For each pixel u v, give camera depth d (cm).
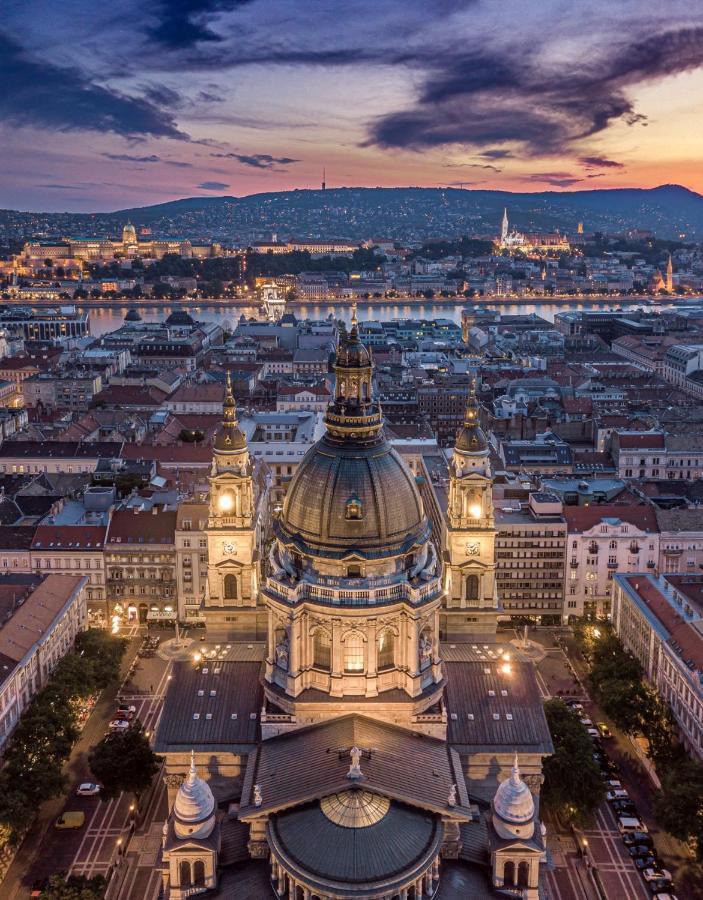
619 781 16638
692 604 19412
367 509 12800
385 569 12912
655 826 15600
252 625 18762
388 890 10481
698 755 16438
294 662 12838
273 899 11181
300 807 11550
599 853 14888
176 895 11488
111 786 15388
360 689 12888
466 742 13062
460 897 11306
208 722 13250
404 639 12862
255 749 12888
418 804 11456
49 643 18888
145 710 19062
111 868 14475
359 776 11362
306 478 13200
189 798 11525
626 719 17338
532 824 11588
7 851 14738
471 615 18162
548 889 14088
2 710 16412
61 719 16750
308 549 12938
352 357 13000
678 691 17525
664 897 13825
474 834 12419
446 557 18612
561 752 15088
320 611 12638
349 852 10788
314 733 12762
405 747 12494
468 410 17750
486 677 13950
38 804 15062
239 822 12388
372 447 13162
